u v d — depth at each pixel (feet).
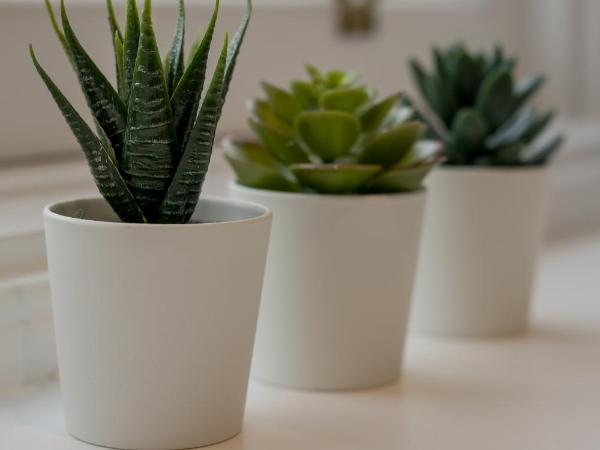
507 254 2.79
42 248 2.48
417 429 2.11
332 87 2.54
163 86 1.77
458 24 4.71
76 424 1.93
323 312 2.29
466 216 2.74
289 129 2.46
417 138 2.33
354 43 4.19
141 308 1.79
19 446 1.92
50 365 2.41
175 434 1.88
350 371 2.34
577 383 2.44
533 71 5.15
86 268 1.79
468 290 2.79
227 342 1.88
